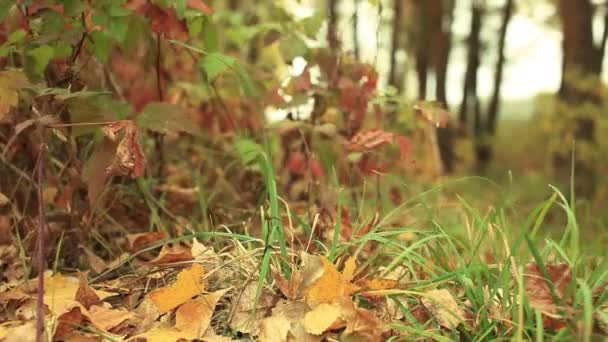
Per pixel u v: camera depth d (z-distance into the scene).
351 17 1.04
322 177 0.97
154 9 0.83
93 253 0.85
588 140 2.65
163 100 1.00
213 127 1.12
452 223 1.02
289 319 0.71
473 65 4.93
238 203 1.01
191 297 0.71
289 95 1.00
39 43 0.76
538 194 2.50
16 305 0.75
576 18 2.71
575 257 0.73
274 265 0.76
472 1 4.87
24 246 0.84
